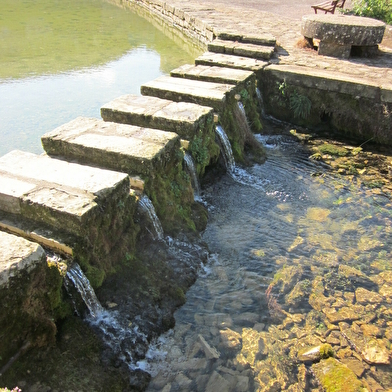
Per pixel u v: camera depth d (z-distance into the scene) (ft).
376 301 14.30
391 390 11.43
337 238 17.43
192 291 14.25
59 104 25.72
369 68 28.78
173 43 42.27
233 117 22.95
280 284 14.88
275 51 31.96
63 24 47.44
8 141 20.95
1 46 37.37
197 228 17.12
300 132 27.02
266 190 20.63
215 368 11.72
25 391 9.59
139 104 19.93
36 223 12.02
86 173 13.51
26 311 10.00
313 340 12.79
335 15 34.35
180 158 16.83
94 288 12.38
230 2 55.06
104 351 11.27
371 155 24.44
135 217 14.49
